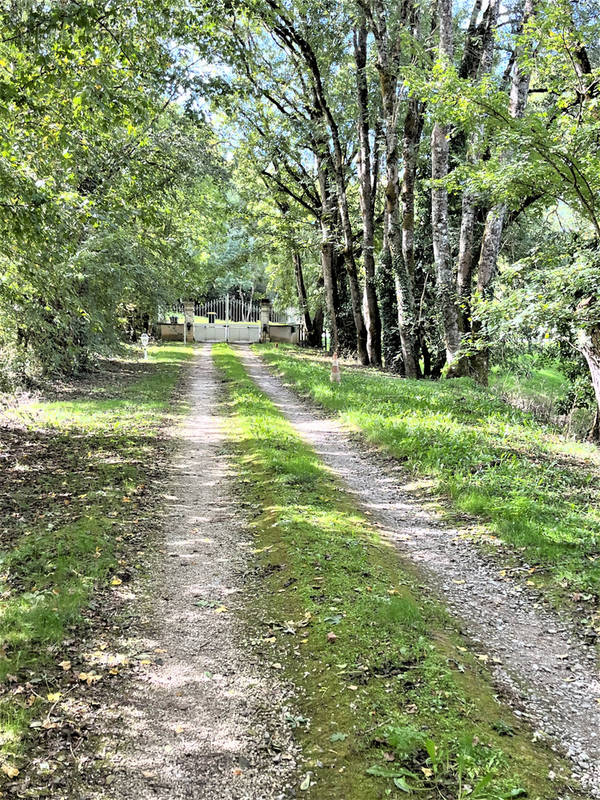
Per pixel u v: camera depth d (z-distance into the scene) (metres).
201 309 53.12
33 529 6.84
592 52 15.26
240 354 31.64
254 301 64.44
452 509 8.22
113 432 12.08
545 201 12.40
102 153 12.16
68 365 18.94
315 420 14.59
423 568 6.50
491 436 11.62
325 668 4.48
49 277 11.14
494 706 4.18
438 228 19.47
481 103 10.52
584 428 16.61
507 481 8.71
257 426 12.57
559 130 10.16
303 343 40.88
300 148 28.36
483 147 12.22
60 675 4.35
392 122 21.62
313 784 3.46
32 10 7.93
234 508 8.13
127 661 4.62
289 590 5.69
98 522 7.12
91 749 3.68
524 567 6.47
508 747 3.75
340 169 25.58
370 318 27.12
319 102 24.47
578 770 3.68
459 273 20.38
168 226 20.34
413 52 18.33
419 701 4.10
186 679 4.45
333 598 5.46
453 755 3.61
